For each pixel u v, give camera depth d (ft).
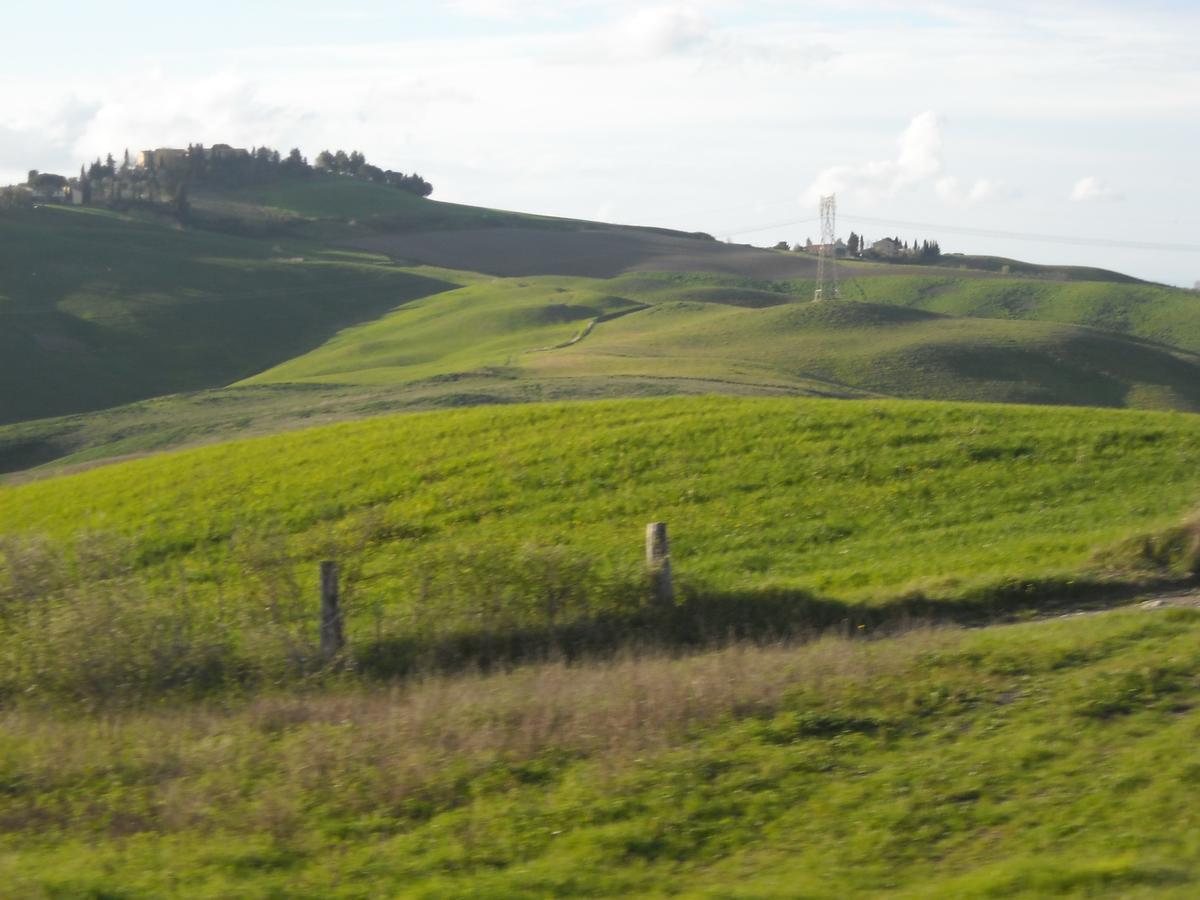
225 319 643.45
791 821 38.63
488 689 57.62
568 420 140.36
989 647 53.42
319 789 44.62
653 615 72.13
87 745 52.21
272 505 120.16
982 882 31.94
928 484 104.63
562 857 37.47
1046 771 39.96
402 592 82.58
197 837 41.34
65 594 73.77
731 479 110.93
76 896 35.99
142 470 149.69
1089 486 100.63
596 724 48.37
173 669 67.15
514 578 73.92
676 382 361.30
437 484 118.83
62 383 507.30
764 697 49.19
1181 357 490.49
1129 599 69.26
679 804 40.52
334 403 365.61
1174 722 43.09
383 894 35.76
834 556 88.53
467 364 459.73
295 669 67.46
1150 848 33.55
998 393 415.44
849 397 364.38
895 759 42.65
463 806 42.42
